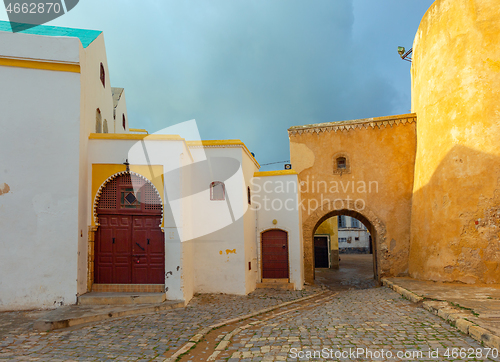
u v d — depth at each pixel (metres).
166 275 7.95
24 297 6.90
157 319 6.64
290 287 11.68
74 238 7.22
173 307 7.62
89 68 8.66
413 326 5.66
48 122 7.37
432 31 11.34
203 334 5.72
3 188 7.05
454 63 10.30
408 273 12.27
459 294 7.86
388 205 12.95
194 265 10.34
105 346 5.02
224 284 10.27
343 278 15.97
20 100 7.31
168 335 5.64
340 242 32.00
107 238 8.16
